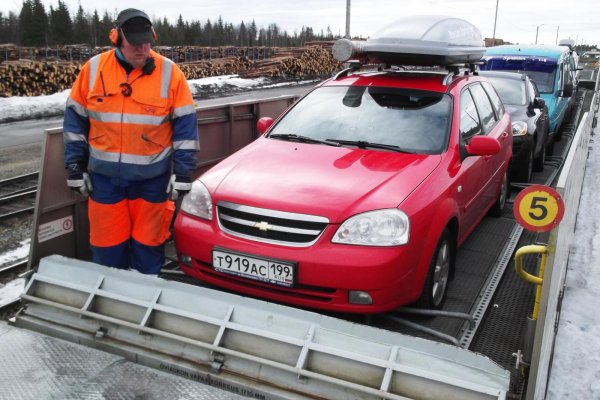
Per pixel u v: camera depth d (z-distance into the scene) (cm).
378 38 462
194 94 2261
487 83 563
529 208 268
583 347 393
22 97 1800
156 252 368
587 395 340
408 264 328
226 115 542
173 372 276
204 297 291
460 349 245
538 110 812
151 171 339
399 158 390
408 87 462
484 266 461
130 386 256
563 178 280
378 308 321
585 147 818
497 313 389
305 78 3250
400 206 331
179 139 337
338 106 459
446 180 379
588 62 4706
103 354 280
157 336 287
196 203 364
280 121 465
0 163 971
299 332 268
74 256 389
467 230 444
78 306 310
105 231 353
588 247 598
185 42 7462
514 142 720
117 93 324
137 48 310
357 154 397
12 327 303
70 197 378
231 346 274
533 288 428
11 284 468
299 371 253
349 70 519
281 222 332
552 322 308
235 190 354
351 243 320
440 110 436
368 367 250
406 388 241
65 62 2162
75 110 333
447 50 446
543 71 1058
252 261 331
